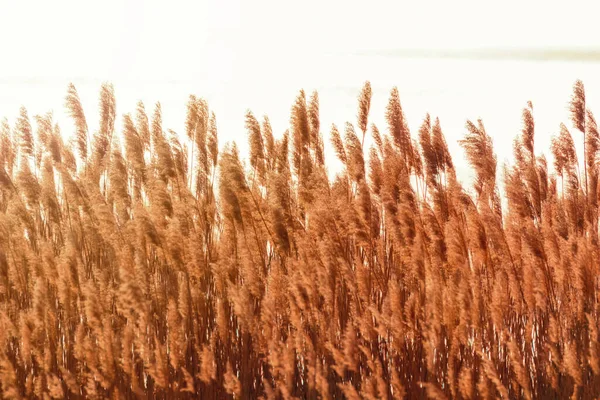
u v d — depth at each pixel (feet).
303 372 18.24
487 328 18.26
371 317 18.11
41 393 17.95
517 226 19.10
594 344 17.80
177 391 17.89
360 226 19.07
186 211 19.07
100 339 17.49
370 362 17.37
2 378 17.47
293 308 17.80
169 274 19.16
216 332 18.54
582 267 18.56
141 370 18.16
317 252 18.90
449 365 17.40
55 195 19.69
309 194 20.01
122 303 17.69
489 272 19.30
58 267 18.16
